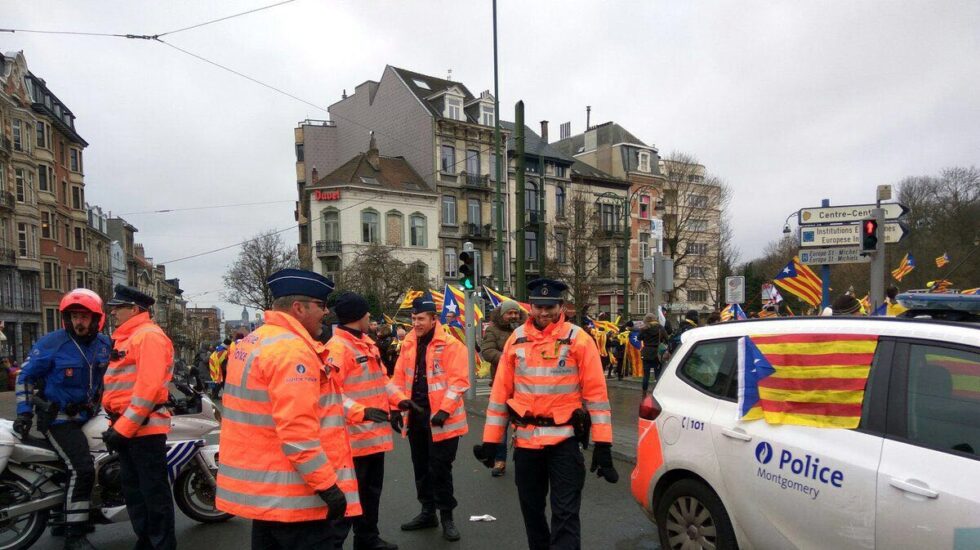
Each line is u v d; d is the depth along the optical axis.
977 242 33.03
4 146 36.94
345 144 47.19
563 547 3.62
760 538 3.48
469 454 7.94
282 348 2.78
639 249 49.66
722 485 3.71
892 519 2.89
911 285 35.66
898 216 9.12
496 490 6.29
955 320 3.34
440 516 4.95
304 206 46.25
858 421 3.21
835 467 3.15
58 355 4.63
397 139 43.03
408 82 42.97
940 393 3.00
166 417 4.25
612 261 47.38
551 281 3.89
